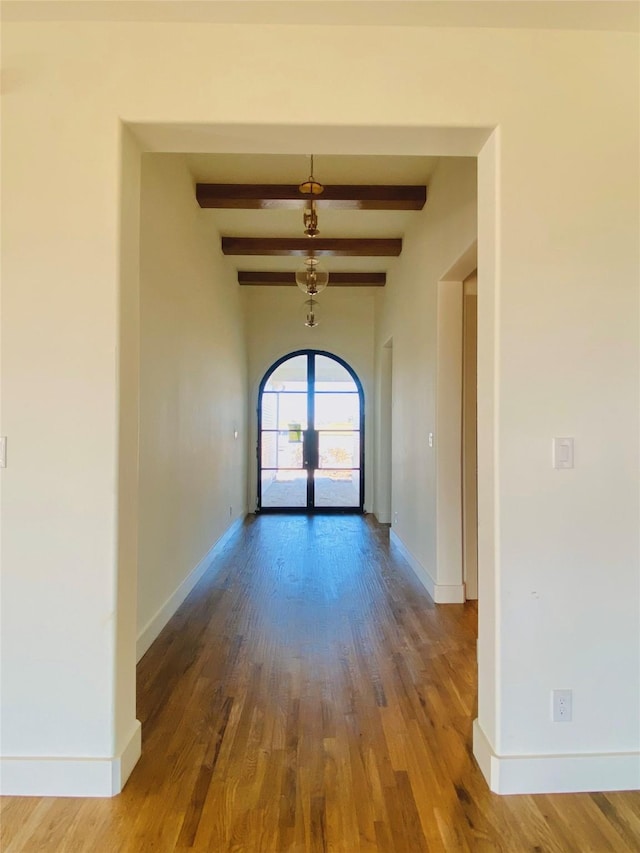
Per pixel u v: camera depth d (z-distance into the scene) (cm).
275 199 406
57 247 180
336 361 765
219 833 158
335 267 623
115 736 178
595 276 184
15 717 178
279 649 293
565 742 181
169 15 177
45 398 180
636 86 185
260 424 762
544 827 162
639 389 185
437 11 175
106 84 180
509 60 183
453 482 378
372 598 384
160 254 318
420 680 256
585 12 175
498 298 182
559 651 181
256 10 175
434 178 384
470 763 193
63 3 172
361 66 181
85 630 179
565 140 183
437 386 379
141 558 286
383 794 176
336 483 769
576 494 183
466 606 367
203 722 218
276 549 540
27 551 179
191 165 381
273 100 180
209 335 471
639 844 156
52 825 162
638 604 183
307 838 157
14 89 180
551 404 182
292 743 204
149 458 300
